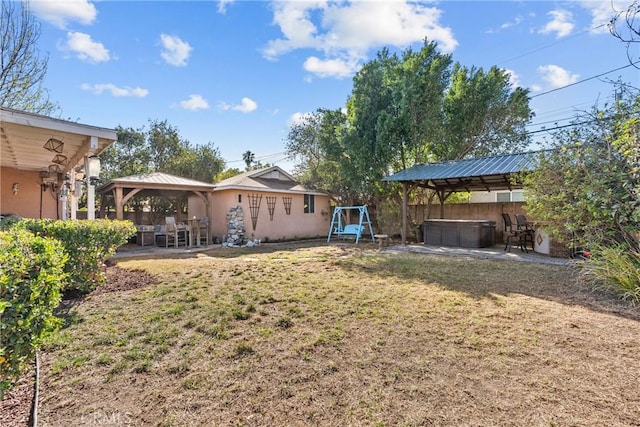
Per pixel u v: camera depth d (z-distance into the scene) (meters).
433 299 4.00
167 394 2.02
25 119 4.84
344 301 3.95
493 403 1.89
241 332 3.00
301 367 2.34
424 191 12.38
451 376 2.20
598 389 2.03
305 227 14.15
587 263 4.66
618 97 4.62
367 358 2.47
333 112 13.08
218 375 2.24
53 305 2.01
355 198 14.13
